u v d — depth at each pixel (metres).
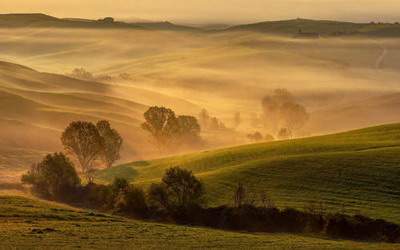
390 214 91.75
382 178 110.06
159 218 97.56
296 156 130.12
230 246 71.31
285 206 98.31
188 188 100.25
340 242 77.12
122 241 71.88
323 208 95.88
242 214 91.25
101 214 93.06
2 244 67.12
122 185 113.31
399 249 72.31
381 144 139.88
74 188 132.50
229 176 121.25
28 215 88.19
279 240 76.62
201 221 93.81
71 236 73.44
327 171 116.62
